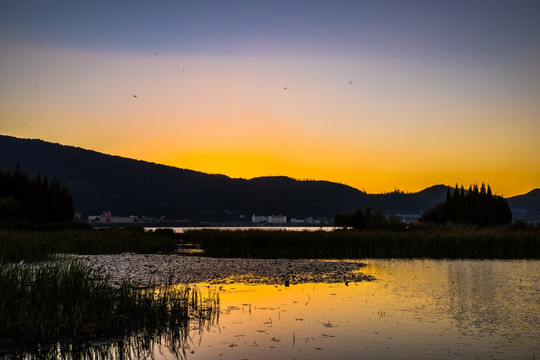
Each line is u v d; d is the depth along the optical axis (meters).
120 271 25.45
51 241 36.44
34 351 11.92
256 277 25.95
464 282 24.64
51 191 89.50
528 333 13.99
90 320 13.30
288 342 12.92
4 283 13.70
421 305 18.11
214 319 15.57
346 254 45.78
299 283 24.03
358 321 15.41
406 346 12.60
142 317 14.55
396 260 39.53
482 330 14.34
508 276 27.36
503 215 84.62
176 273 26.20
